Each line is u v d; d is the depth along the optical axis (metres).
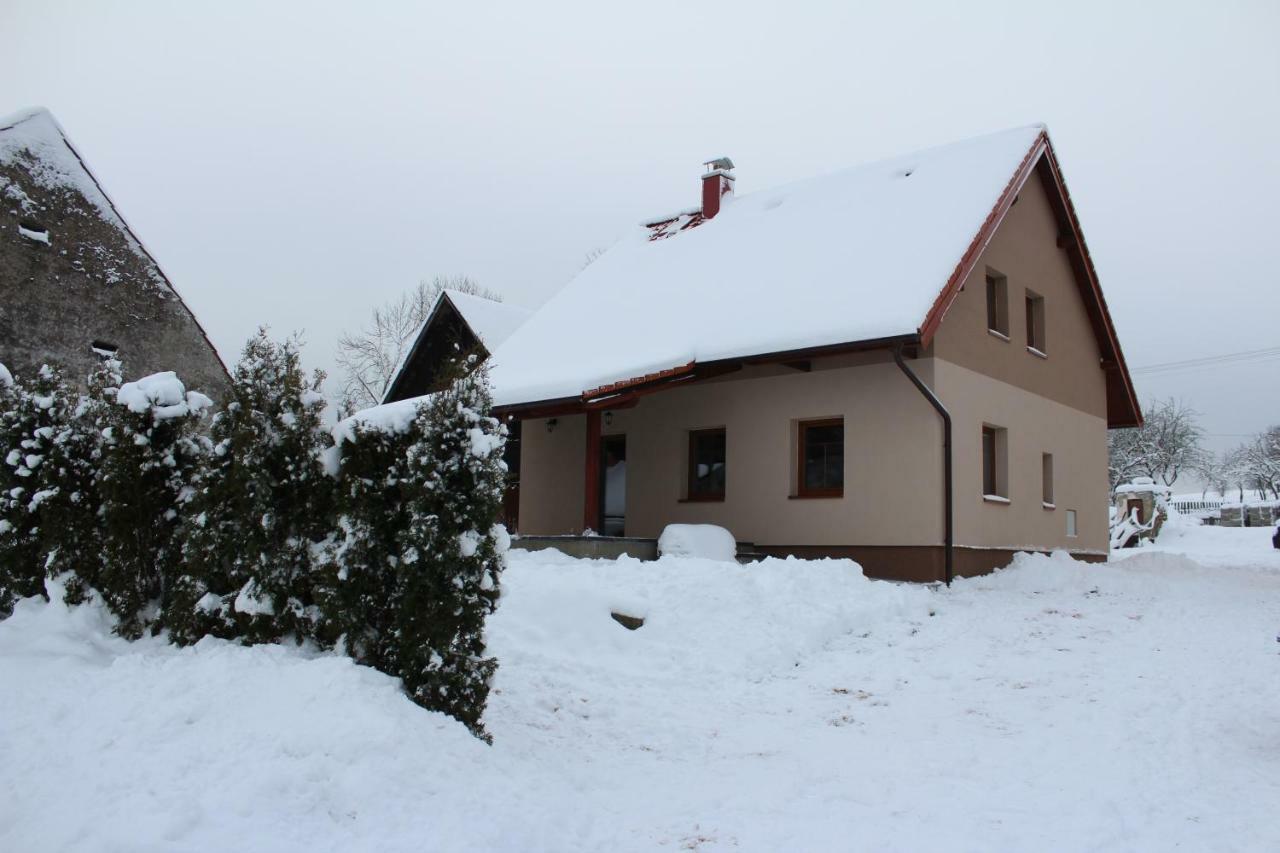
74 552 7.09
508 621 10.20
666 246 22.64
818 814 5.56
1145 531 35.41
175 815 4.14
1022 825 5.30
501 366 19.95
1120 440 59.38
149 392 7.14
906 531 14.99
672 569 12.20
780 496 16.44
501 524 6.27
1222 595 14.23
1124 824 5.27
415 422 6.25
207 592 6.50
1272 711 7.72
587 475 16.70
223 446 6.52
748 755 6.95
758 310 16.73
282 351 6.69
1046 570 15.27
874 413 15.55
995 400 16.80
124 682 5.65
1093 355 21.05
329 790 4.66
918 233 16.67
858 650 10.45
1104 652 10.24
